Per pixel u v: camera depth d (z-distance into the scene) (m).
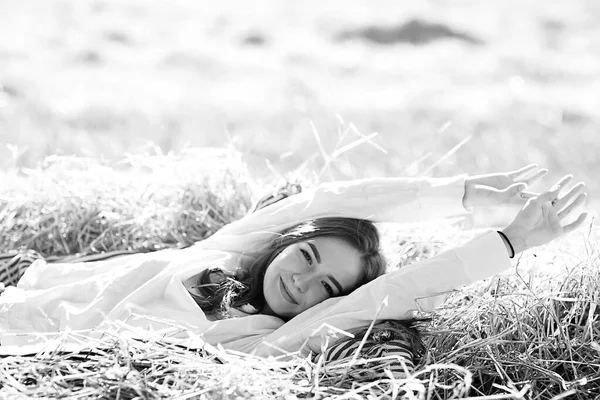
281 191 3.36
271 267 2.90
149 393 2.30
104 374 2.34
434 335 2.82
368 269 2.95
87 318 2.82
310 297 2.86
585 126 8.77
